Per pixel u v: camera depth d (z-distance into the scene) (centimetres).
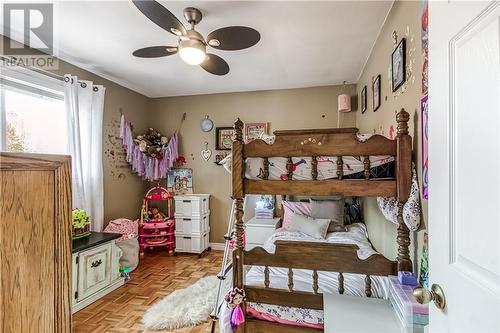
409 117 142
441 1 68
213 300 239
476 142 54
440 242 67
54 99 265
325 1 177
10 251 52
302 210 310
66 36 223
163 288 271
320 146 141
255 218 356
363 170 142
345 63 287
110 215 334
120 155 353
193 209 374
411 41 148
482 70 52
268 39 230
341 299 136
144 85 362
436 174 69
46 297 57
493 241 49
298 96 375
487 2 51
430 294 69
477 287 53
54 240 59
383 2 180
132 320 213
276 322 152
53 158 60
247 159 154
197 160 409
